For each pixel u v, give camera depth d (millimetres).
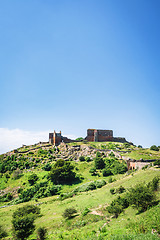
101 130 141500
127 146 125188
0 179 95125
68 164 89875
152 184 38125
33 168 103438
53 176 84250
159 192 35625
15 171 98000
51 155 115500
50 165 103625
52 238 31766
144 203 30188
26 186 85688
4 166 106188
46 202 63688
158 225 21641
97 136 138375
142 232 21766
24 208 49875
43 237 33219
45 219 45219
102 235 25156
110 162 96438
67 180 85625
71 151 117625
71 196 64562
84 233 29531
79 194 64562
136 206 31703
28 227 35594
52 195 73375
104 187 65188
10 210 61094
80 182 82625
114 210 34281
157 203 30156
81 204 49844
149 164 69312
